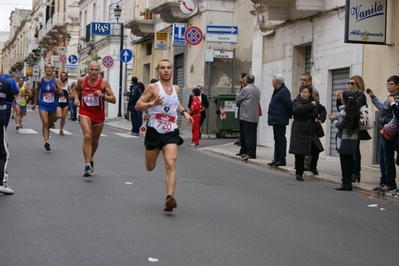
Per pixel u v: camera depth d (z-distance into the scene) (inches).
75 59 1857.8
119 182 418.6
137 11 1307.8
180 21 1048.2
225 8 942.4
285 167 546.9
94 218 303.7
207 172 504.4
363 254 263.3
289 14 700.7
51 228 279.9
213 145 761.0
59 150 602.5
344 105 434.0
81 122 428.1
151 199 362.3
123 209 328.5
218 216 323.6
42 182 405.7
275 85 557.6
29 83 3063.5
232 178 477.4
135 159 560.1
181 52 1051.9
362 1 522.0
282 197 398.9
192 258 240.5
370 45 559.5
